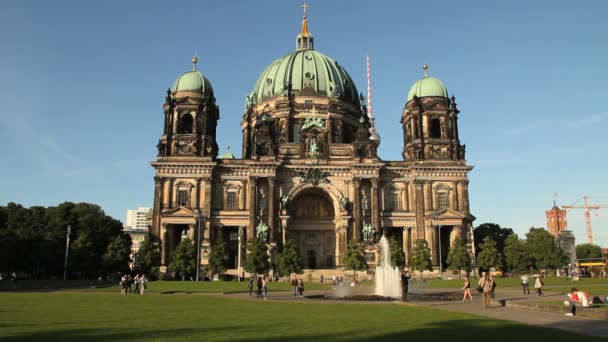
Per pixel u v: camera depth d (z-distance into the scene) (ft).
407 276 150.92
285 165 378.12
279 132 424.46
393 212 374.63
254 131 427.33
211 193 365.61
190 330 79.10
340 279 296.10
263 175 369.50
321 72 451.12
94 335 73.00
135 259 326.65
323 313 110.93
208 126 383.86
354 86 477.36
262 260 324.60
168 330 79.05
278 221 366.63
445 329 81.15
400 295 188.55
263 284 185.16
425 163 378.94
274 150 379.55
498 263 344.08
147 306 131.34
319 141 386.93
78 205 406.00
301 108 427.74
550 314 109.29
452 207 374.22
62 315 103.65
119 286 255.70
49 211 393.70
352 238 364.99
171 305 135.95
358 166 374.43
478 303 143.13
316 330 79.36
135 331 77.66
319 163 380.58
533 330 80.48
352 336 72.59
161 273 337.93
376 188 371.97
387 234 385.09
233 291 222.07
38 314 105.70
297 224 401.70
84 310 116.47
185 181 363.76
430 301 153.17
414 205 377.91
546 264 422.00
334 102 435.12
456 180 378.32
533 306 120.88
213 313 110.73
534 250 428.15
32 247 367.86
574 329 83.30
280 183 377.50
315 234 404.57
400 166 382.22
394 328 82.23
